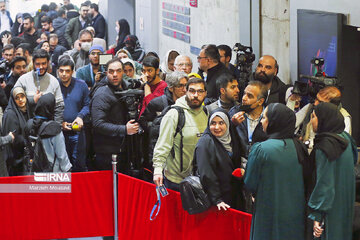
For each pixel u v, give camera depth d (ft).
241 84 28.14
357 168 22.58
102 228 26.27
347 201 18.53
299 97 26.20
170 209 22.47
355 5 30.09
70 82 31.37
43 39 53.67
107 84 27.17
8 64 34.71
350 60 29.66
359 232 20.70
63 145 27.20
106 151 27.09
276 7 35.47
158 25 56.39
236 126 21.35
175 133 22.24
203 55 28.81
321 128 18.40
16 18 64.23
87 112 31.07
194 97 21.99
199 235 21.38
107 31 64.75
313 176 18.15
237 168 20.71
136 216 24.49
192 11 47.52
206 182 20.29
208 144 20.48
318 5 32.45
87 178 26.02
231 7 40.73
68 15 61.52
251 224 18.86
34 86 30.71
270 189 18.24
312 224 18.54
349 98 29.53
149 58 29.12
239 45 29.09
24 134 28.84
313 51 31.78
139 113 26.96
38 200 25.95
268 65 27.58
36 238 26.04
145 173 26.63
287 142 18.35
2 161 26.84
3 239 25.80
